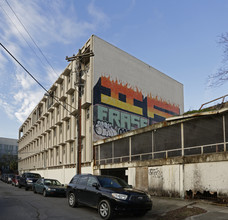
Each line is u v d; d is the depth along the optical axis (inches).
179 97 1576.0
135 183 732.0
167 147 653.9
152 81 1381.6
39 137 1756.9
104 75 1104.2
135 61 1293.1
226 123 511.5
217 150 518.9
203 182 521.7
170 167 608.1
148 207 371.6
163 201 528.7
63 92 1327.5
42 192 674.2
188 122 601.0
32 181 857.5
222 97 596.1
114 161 870.4
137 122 1220.5
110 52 1157.7
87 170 1004.6
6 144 4092.0
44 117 1649.9
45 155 1573.6
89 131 1023.0
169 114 1457.9
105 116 1067.3
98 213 397.1
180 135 617.9
